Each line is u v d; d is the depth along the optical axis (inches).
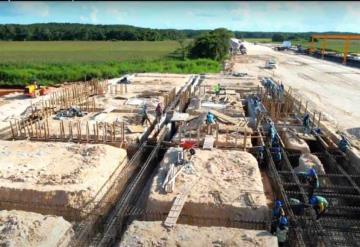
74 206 542.9
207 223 523.8
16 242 427.5
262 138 801.6
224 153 706.8
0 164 643.5
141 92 1295.5
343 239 514.0
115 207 583.2
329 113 1095.6
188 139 791.7
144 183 660.1
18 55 2746.1
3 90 1486.2
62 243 458.6
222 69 2133.4
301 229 501.7
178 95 1243.2
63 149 720.3
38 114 967.6
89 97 1200.8
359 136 885.2
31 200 552.7
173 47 3752.5
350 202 605.6
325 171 731.4
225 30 2743.6
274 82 1510.8
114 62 2172.7
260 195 556.7
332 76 1827.0
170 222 478.6
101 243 487.5
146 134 847.1
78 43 4375.0
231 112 1006.4
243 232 457.7
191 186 577.6
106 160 668.7
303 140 820.6
